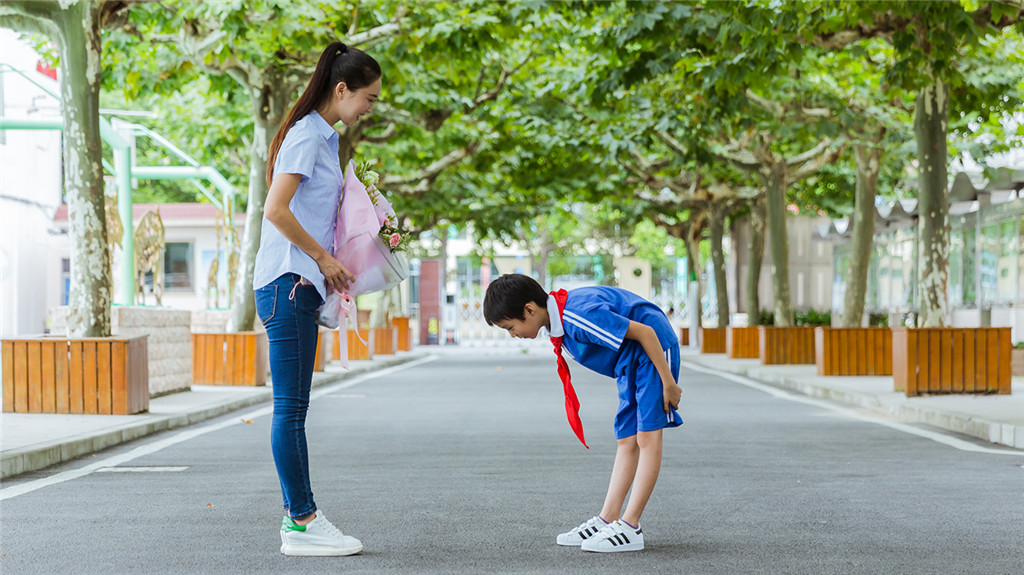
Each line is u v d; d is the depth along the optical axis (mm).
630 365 5562
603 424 12688
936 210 16047
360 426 12492
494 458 9477
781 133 21188
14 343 12766
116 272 21547
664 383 5473
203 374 18703
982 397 15023
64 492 7582
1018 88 18109
